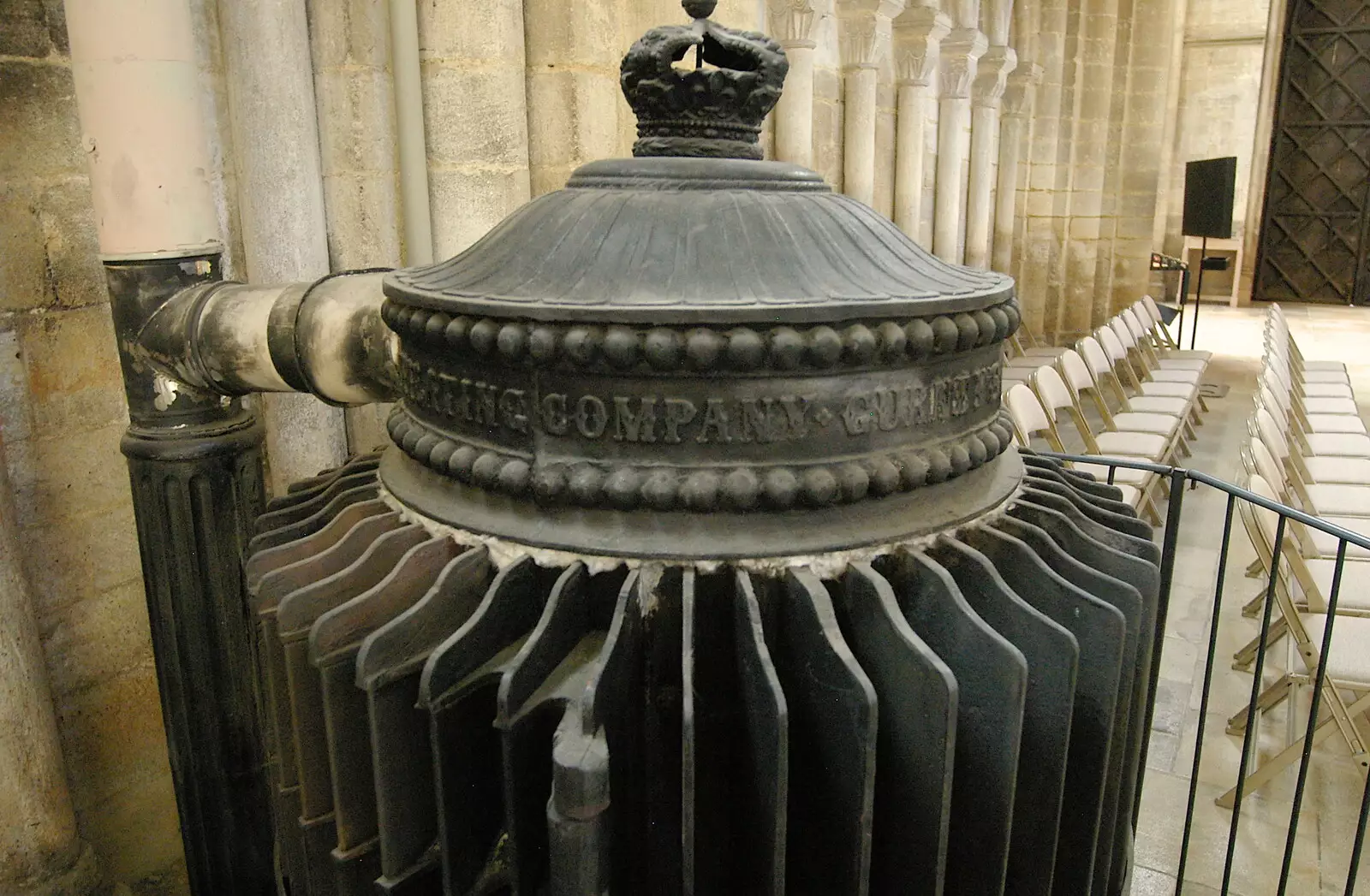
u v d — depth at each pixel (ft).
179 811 7.58
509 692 3.90
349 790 4.62
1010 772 4.05
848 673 3.89
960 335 4.63
